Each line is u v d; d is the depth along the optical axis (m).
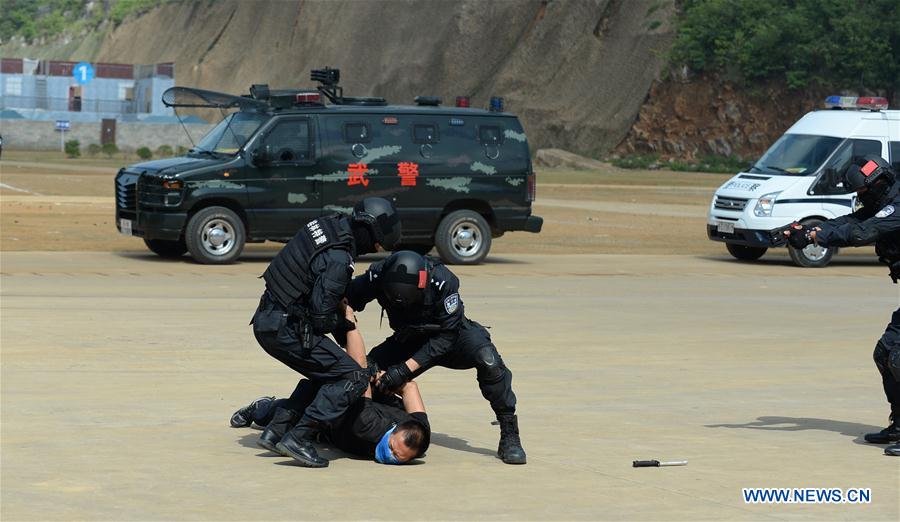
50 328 12.67
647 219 34.94
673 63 92.94
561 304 15.91
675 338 13.20
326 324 7.03
